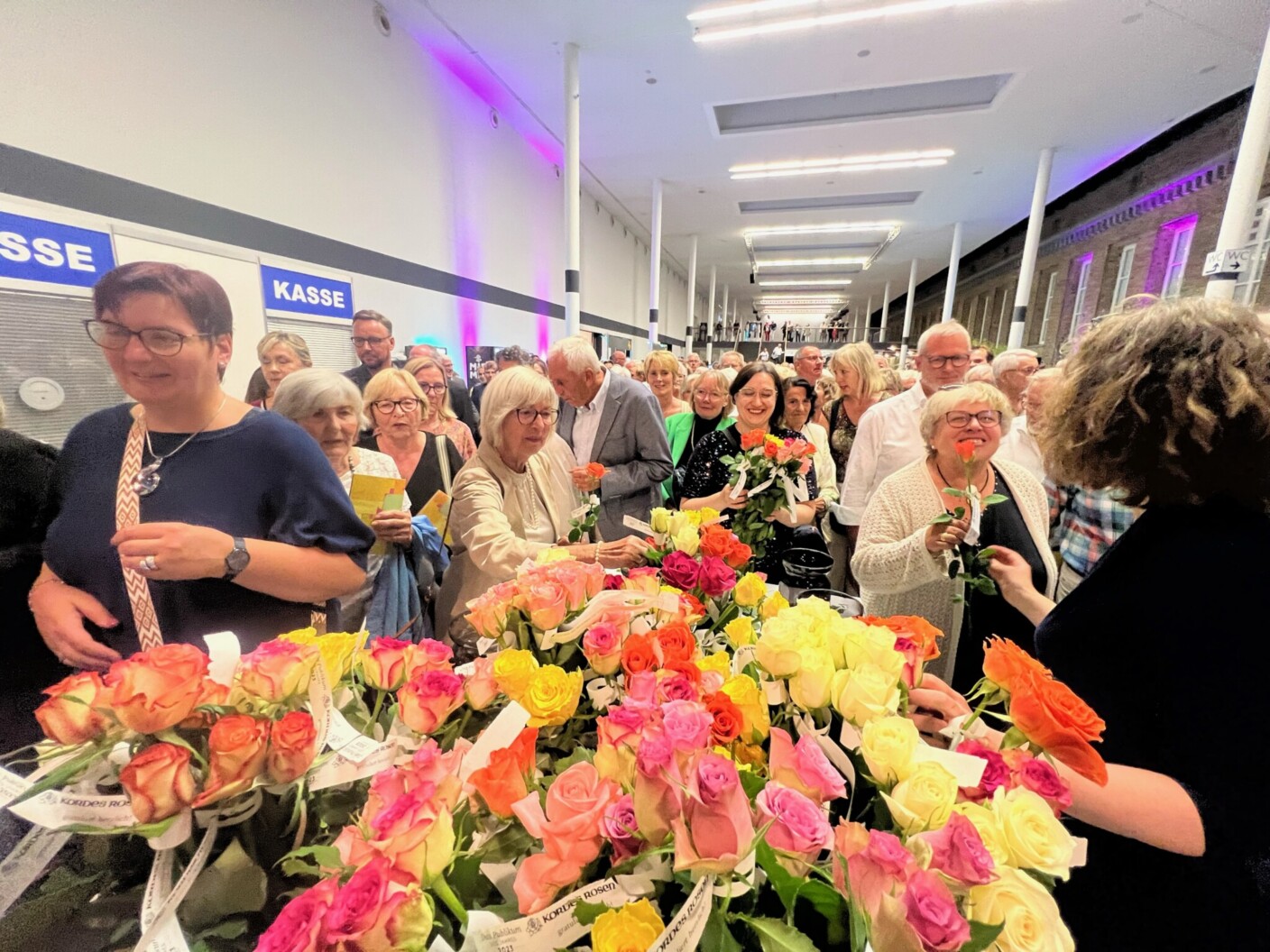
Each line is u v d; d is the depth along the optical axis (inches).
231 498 28.9
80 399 36.8
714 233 470.3
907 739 14.8
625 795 14.0
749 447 53.8
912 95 232.8
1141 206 285.4
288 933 10.6
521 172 250.1
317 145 126.6
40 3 71.8
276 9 113.7
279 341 72.1
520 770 15.2
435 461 66.5
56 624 26.0
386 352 100.9
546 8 167.5
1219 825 19.6
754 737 17.9
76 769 14.4
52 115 73.6
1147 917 23.9
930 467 49.1
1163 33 179.3
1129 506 25.4
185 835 14.5
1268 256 193.5
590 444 78.9
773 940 12.1
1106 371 24.2
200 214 95.9
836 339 717.3
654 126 250.8
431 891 13.2
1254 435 20.7
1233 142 228.8
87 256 75.7
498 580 41.6
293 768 15.1
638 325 499.8
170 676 14.9
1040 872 12.5
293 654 17.2
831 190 348.8
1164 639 21.7
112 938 14.8
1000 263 465.1
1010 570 38.2
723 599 28.4
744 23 175.3
